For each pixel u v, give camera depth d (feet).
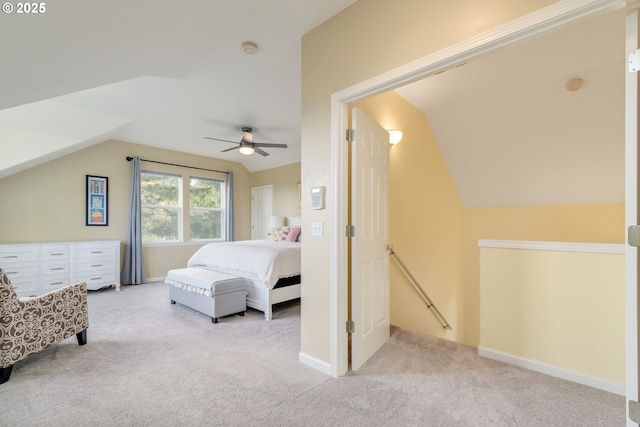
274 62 8.72
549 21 4.13
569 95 9.21
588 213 12.34
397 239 10.03
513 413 5.29
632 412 3.98
